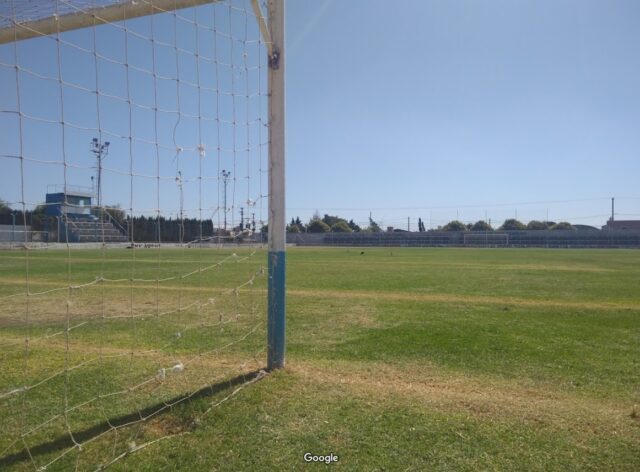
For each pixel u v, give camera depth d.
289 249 59.97
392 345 7.27
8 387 5.18
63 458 3.67
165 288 14.33
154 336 7.81
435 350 6.98
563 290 14.46
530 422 4.27
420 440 3.94
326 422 4.24
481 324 8.95
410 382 5.41
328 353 6.79
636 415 4.45
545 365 6.25
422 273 20.64
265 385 5.04
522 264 27.66
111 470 3.51
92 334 7.99
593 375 5.82
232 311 10.16
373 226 104.31
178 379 5.32
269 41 5.34
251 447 3.83
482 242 79.69
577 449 3.81
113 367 5.82
